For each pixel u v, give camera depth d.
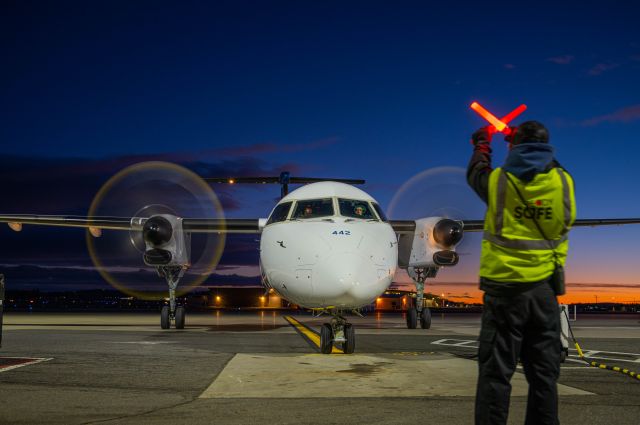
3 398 5.57
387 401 5.49
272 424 4.57
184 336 13.35
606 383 6.55
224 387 6.23
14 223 16.66
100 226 16.39
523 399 5.60
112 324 19.84
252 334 14.16
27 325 18.88
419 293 16.66
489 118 3.79
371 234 9.97
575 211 3.45
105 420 4.68
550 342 3.47
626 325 21.14
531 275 3.39
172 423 4.59
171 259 15.23
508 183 3.45
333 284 9.08
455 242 15.33
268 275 10.71
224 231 16.28
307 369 7.57
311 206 10.63
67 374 7.06
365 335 14.04
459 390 6.08
